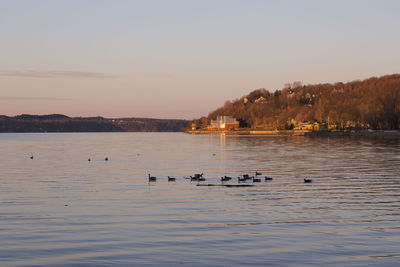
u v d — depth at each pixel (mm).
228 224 35562
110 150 154250
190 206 43094
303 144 179750
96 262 26594
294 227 34531
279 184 58469
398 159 97562
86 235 32281
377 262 26453
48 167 86562
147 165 90625
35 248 29188
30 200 46875
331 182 60031
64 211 40844
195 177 63719
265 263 26359
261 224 35531
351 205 43312
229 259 27047
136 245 29875
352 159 98938
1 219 37438
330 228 34125
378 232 32938
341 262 26484
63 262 26578
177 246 29656
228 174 71750
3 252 28344
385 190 52594
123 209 41688
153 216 38500
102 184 59781
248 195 49562
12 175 71562
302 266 25875
